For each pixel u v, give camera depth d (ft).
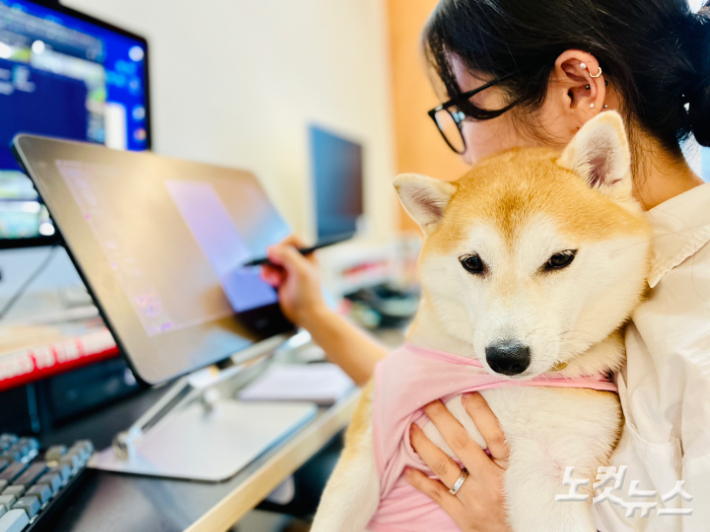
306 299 3.04
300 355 4.54
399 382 2.15
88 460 2.20
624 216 2.06
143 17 4.44
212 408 2.92
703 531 1.39
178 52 4.85
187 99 4.96
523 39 2.09
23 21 2.83
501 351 1.87
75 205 2.01
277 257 3.02
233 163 5.64
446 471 2.01
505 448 1.98
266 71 6.29
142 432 2.52
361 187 8.11
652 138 2.11
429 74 2.66
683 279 1.77
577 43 2.01
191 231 2.61
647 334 1.76
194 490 2.03
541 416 1.95
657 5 1.98
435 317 2.37
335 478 2.17
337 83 8.30
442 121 2.98
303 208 7.09
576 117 2.22
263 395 3.18
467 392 2.08
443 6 2.31
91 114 3.24
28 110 2.91
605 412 1.93
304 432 2.63
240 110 5.77
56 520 1.82
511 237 2.06
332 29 8.13
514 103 2.19
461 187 2.33
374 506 2.16
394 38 10.00
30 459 2.07
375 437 2.14
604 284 2.03
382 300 6.65
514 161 2.29
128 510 1.88
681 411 1.58
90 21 3.12
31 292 3.46
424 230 2.45
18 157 1.93
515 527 1.89
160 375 2.01
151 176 2.53
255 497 2.14
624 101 2.12
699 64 1.99
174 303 2.27
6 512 1.68
